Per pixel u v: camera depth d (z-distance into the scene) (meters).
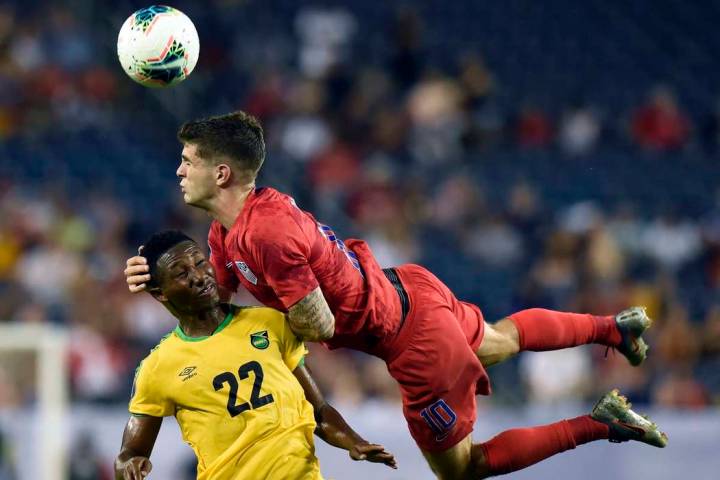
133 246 51.22
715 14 75.88
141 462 18.59
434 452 20.06
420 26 69.62
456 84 64.31
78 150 58.69
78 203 52.69
